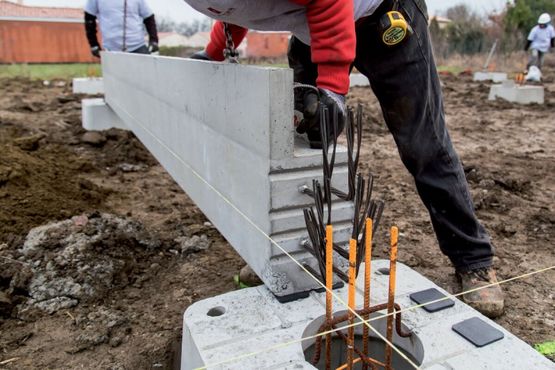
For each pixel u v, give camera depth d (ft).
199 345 5.30
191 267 9.55
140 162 17.03
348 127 5.46
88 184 13.70
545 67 65.00
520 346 5.33
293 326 5.64
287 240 6.07
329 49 5.43
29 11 102.22
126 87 14.73
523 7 77.20
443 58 76.64
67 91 35.24
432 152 6.94
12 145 15.76
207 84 7.56
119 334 7.58
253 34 103.04
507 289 8.60
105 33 20.40
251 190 6.41
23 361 6.96
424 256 9.86
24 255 9.08
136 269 9.34
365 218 5.76
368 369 5.66
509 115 27.07
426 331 5.59
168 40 153.89
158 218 12.00
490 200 12.98
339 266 6.47
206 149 8.03
